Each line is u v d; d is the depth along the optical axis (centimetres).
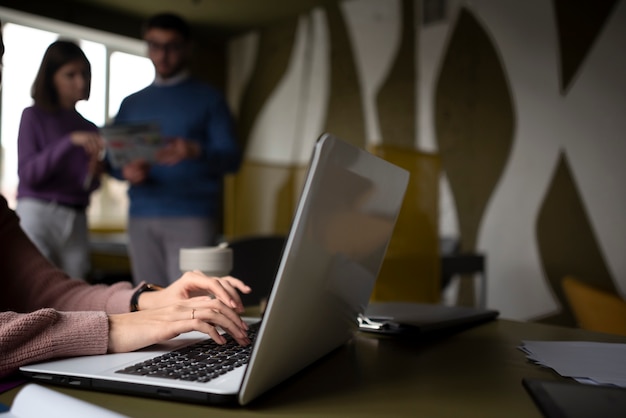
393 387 60
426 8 452
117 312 90
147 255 247
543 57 390
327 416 50
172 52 241
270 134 572
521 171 400
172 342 75
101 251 344
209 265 99
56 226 205
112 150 216
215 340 70
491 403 55
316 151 49
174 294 88
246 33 595
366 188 63
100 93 538
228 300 84
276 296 48
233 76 616
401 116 468
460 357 76
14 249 94
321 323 64
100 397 55
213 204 252
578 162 373
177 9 524
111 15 528
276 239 166
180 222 243
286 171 535
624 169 354
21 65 414
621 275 354
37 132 194
